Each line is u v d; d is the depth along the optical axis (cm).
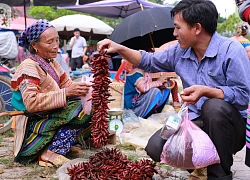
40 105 320
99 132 265
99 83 266
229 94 245
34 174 321
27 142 344
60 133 341
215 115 240
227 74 250
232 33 1948
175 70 285
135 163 268
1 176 315
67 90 323
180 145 244
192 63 269
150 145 267
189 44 258
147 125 468
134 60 296
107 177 261
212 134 244
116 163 276
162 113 546
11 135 482
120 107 545
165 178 309
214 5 254
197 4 249
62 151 343
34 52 338
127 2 1195
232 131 247
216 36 258
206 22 248
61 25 1630
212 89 245
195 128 251
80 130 347
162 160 255
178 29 255
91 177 265
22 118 348
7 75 557
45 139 340
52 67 348
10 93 541
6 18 619
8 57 584
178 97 675
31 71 324
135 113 533
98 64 266
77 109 335
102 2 1226
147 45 645
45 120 338
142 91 533
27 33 329
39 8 2783
